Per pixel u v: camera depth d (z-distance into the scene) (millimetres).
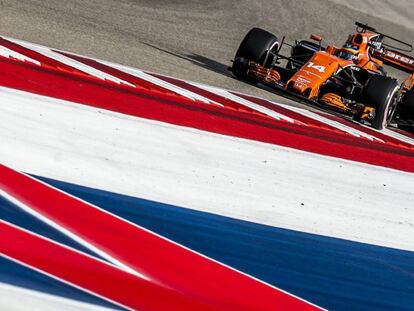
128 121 29734
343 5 79625
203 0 66750
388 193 30812
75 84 32625
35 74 32219
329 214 26516
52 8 50219
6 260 17234
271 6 70500
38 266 17406
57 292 16656
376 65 46406
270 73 44375
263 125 35688
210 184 25859
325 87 43875
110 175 23938
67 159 24109
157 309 17172
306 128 37969
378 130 43250
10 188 20875
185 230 21703
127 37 48469
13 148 23656
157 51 46906
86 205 21297
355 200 28781
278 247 22469
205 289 18703
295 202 26656
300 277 20922
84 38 44031
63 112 28359
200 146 29453
